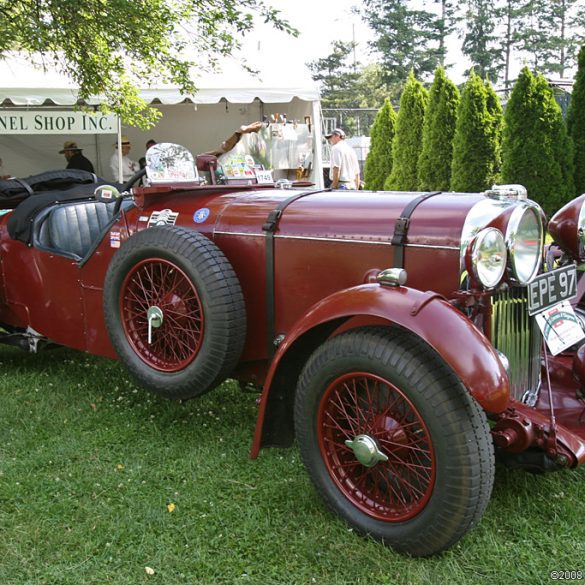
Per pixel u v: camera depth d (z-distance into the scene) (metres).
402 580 2.04
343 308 2.20
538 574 2.04
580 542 2.20
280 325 2.84
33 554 2.17
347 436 2.30
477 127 9.38
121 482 2.63
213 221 3.01
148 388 3.00
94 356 4.38
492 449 2.04
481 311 2.35
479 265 2.23
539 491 2.52
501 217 2.30
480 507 2.01
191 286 2.78
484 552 2.15
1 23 4.22
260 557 2.16
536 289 2.36
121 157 8.53
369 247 2.51
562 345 2.39
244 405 3.43
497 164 9.41
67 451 2.92
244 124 11.05
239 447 2.95
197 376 2.80
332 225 2.64
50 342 3.95
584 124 8.74
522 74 8.54
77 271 3.52
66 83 8.02
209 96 8.83
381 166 12.80
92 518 2.38
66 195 4.04
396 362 2.06
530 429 2.16
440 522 2.02
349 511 2.27
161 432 3.13
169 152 3.34
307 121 9.71
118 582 2.03
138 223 3.25
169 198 3.27
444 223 2.35
